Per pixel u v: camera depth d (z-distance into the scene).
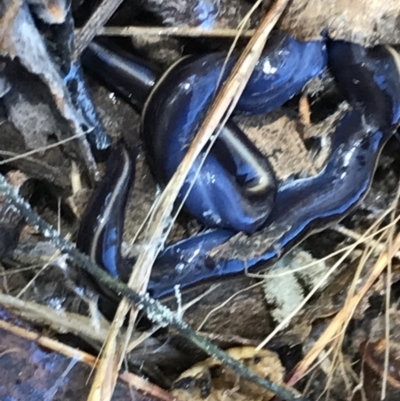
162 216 0.12
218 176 0.12
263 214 0.12
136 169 0.12
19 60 0.11
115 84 0.12
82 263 0.12
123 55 0.12
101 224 0.12
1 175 0.11
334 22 0.12
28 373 0.12
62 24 0.11
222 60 0.12
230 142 0.12
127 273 0.12
